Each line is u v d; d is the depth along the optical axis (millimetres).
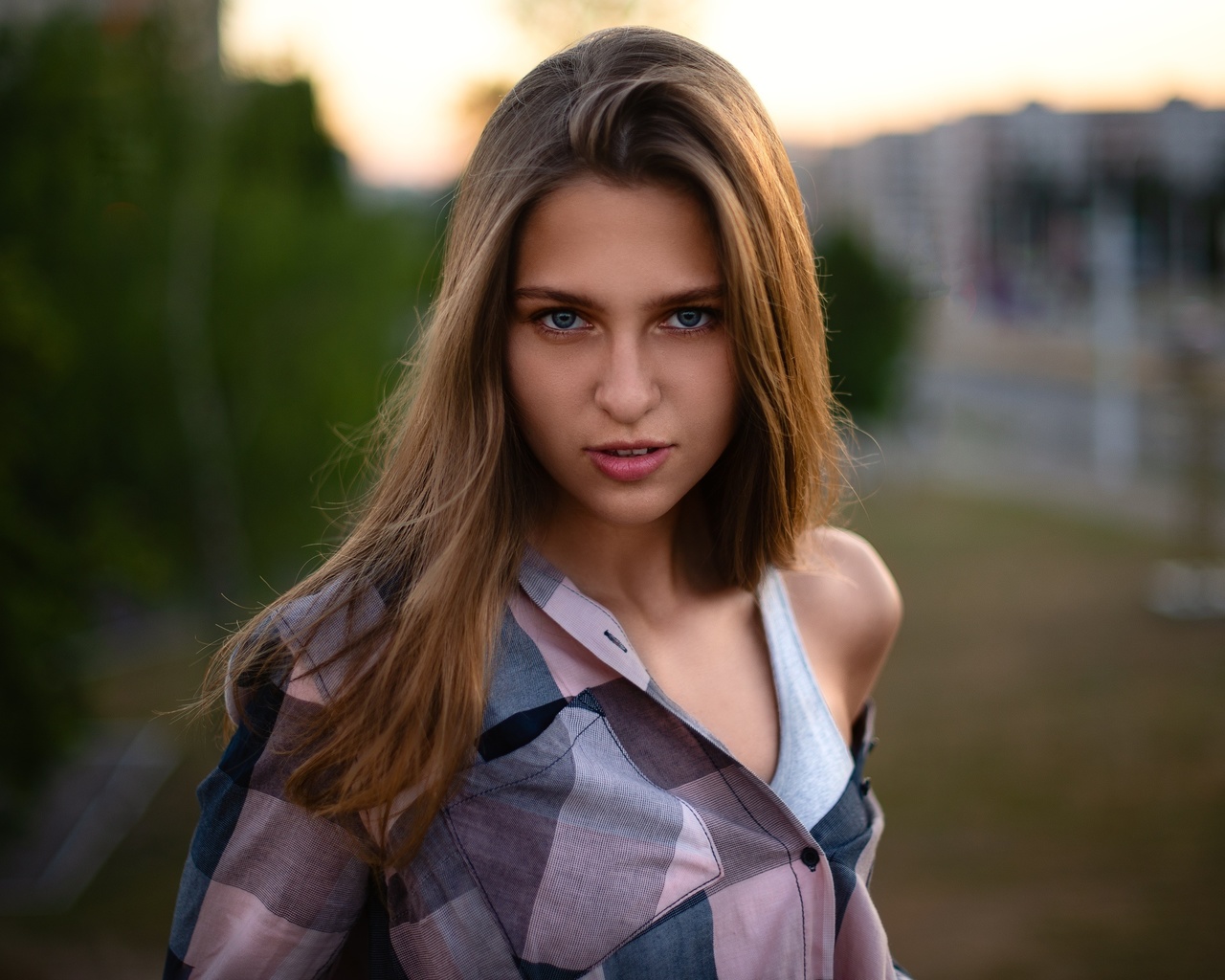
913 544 19359
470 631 866
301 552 12562
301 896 905
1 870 8867
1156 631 14266
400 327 13578
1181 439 20062
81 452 10523
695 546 1068
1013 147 28422
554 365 834
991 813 9422
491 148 854
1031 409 31891
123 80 10523
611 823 903
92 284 10945
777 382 867
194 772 10719
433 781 868
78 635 9305
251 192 12289
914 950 7184
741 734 1030
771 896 939
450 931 892
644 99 809
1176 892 7867
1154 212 29625
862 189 26609
